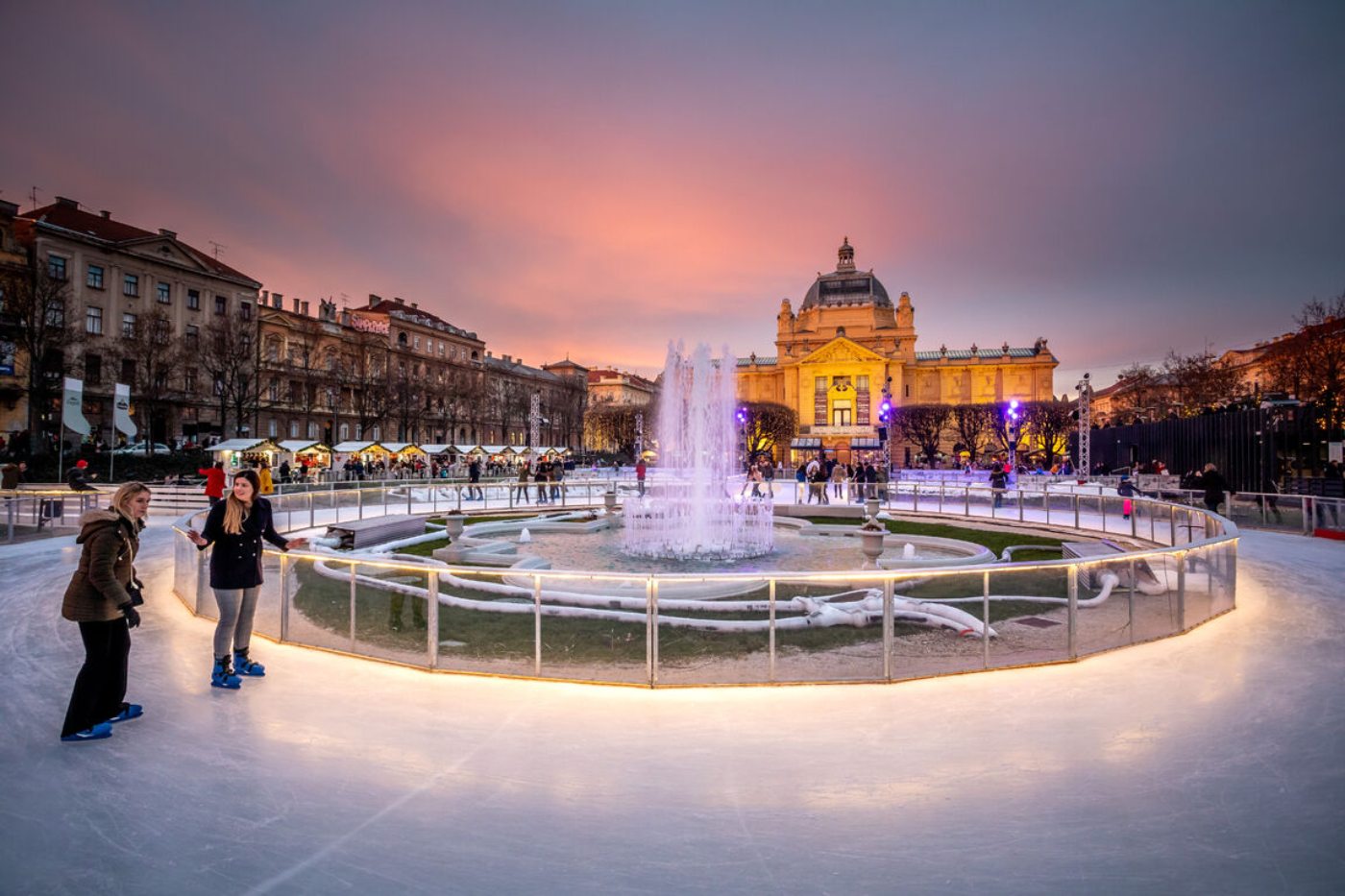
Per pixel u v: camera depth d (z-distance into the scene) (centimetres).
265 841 346
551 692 564
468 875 319
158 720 502
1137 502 1570
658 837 352
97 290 4778
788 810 380
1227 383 5500
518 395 8294
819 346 9650
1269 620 805
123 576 487
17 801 385
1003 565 628
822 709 530
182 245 5350
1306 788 401
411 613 625
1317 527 1648
